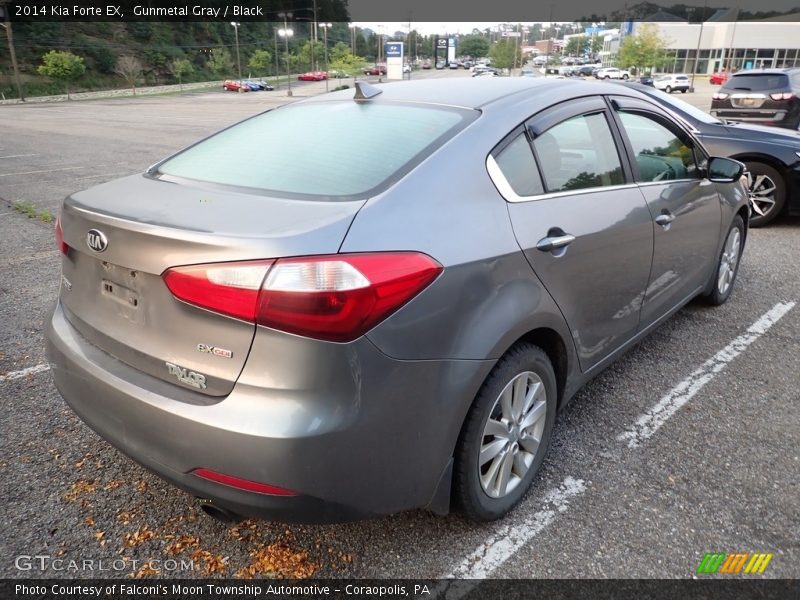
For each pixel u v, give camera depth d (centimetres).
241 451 176
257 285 170
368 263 177
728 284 454
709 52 7575
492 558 221
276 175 223
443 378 196
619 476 266
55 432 295
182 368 190
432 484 205
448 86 283
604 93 302
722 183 368
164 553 223
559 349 257
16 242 639
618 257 277
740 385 343
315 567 218
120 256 196
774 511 244
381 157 221
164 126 2370
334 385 175
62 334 232
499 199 223
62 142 1741
